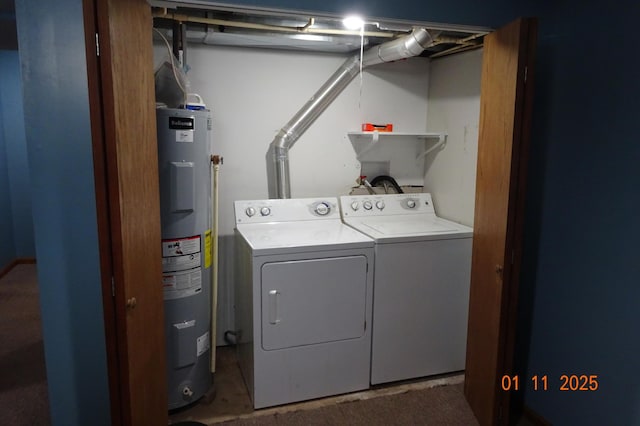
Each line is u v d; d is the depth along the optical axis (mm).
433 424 2223
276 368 2316
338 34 2578
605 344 1826
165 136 2096
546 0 2023
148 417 1706
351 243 2336
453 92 2932
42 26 1518
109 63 1330
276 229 2664
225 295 3006
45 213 1614
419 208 3096
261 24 2377
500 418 2066
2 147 4637
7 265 4676
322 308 2338
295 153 3027
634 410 1720
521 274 2256
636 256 1685
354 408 2344
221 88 2811
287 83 2926
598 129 1812
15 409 2299
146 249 1650
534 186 2148
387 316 2469
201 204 2281
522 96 1808
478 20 1966
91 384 1752
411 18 1871
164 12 2170
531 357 2227
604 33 1772
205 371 2441
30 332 3232
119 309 1466
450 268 2549
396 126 3215
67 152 1597
